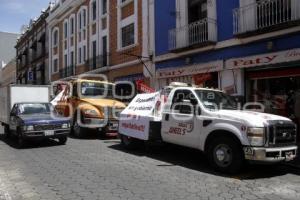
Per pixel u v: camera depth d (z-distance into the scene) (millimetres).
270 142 8234
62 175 8477
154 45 20406
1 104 17562
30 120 13125
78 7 32438
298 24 12609
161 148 12078
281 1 13375
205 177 8305
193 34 17422
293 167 9344
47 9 41625
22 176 8438
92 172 8742
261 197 6828
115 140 14680
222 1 15969
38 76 46625
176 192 7082
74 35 33312
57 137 13375
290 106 13727
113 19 25688
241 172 8805
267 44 13836
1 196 6863
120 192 7074
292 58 12805
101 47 27609
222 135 8773
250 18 14336
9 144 14094
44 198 6719
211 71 16312
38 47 46531
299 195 6977
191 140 9555
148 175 8445
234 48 15391
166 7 19484
